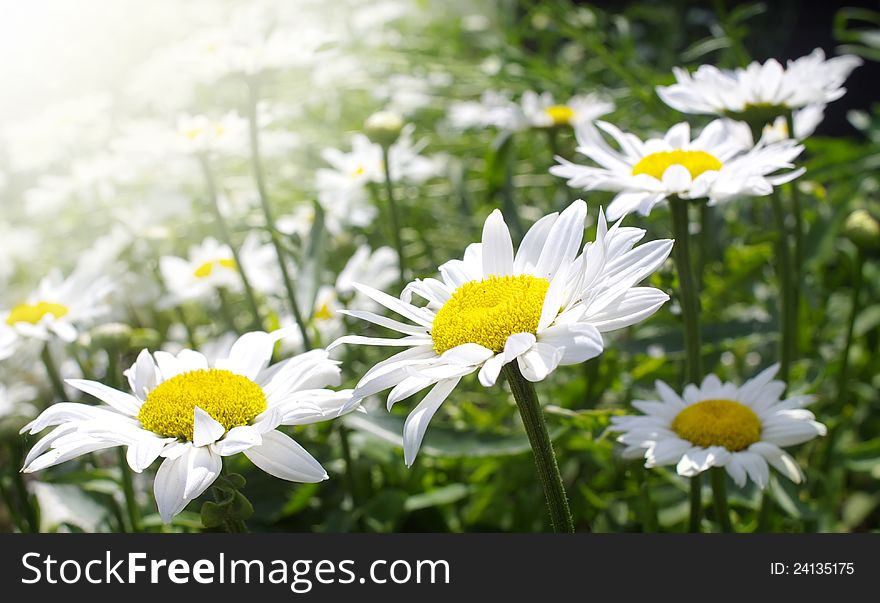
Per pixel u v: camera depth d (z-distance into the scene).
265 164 0.65
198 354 0.29
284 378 0.28
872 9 1.04
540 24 0.79
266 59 0.42
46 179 0.66
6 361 0.52
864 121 0.63
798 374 0.44
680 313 0.36
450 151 0.67
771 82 0.36
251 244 0.51
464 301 0.26
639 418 0.33
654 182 0.32
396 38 0.83
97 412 0.27
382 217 0.58
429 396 0.26
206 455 0.25
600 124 0.35
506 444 0.38
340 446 0.44
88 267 0.53
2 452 0.52
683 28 0.93
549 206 0.59
